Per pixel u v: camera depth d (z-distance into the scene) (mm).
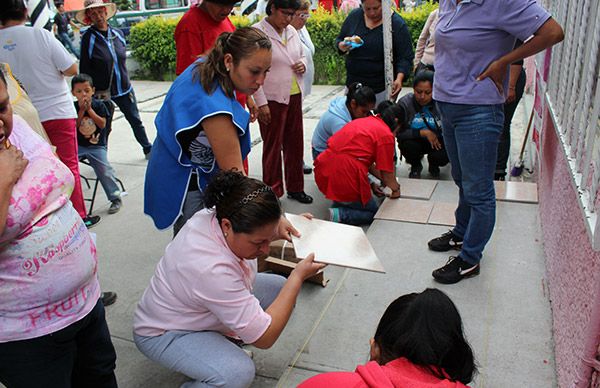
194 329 2139
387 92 4781
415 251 3422
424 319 1281
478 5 2541
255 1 12078
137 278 3498
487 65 2639
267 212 1869
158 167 2521
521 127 6383
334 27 9688
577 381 1879
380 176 4168
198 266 1958
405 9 10922
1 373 1689
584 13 2305
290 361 2602
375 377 1229
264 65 2295
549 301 2822
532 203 3961
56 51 3564
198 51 3459
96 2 5254
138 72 11531
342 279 3186
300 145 4434
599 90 1881
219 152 2357
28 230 1547
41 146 1665
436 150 4828
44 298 1611
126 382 2549
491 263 3209
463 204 3250
